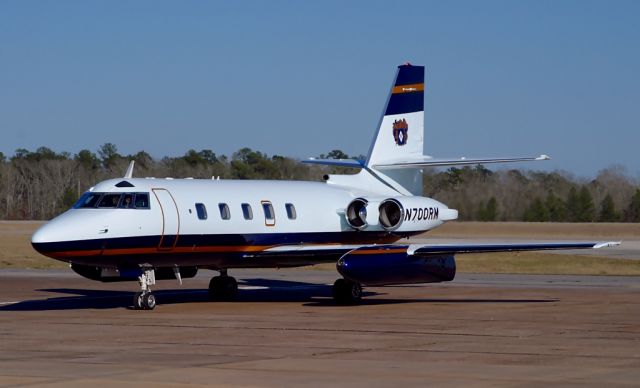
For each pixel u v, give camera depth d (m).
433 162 84.75
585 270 126.81
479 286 96.06
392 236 85.81
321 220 83.25
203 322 62.84
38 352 48.75
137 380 40.09
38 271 125.38
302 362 45.03
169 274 77.00
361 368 43.19
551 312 68.50
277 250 78.62
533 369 42.84
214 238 75.19
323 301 79.88
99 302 79.44
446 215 87.31
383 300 79.94
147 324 61.66
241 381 39.84
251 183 81.31
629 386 38.69
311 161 88.88
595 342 51.94
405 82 89.75
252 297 84.69
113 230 69.00
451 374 41.50
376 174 88.88
